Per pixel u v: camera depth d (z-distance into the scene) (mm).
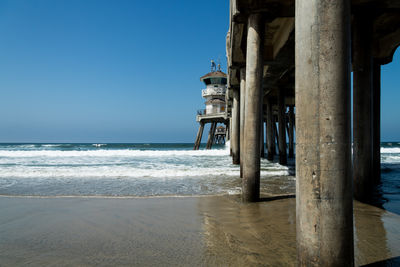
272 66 10914
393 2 5754
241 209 5504
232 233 4105
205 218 4941
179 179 9695
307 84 2395
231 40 8883
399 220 4621
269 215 5039
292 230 4191
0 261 3260
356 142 6223
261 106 6016
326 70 2316
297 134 2506
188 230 4305
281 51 9031
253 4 5738
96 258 3311
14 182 9148
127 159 20656
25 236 4141
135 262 3174
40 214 5340
